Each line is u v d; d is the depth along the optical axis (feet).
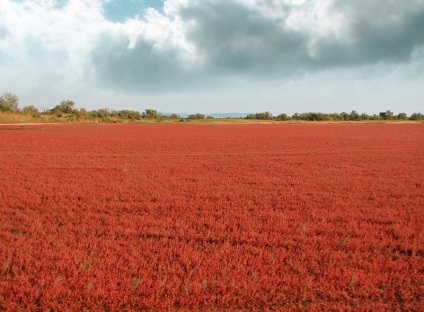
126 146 94.17
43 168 55.47
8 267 19.51
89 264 19.86
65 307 16.14
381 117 520.42
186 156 74.95
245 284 18.12
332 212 31.68
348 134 158.40
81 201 34.22
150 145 98.07
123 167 57.77
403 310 16.49
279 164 63.98
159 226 27.12
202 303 16.74
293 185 44.75
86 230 25.99
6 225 25.99
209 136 138.92
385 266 20.45
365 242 24.44
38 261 20.20
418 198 38.06
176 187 42.29
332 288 18.06
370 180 48.47
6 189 38.75
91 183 43.80
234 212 31.45
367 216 30.81
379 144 107.45
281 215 30.53
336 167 61.05
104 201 34.09
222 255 21.79
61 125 223.30
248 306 16.53
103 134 142.51
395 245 24.04
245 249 22.94
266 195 38.32
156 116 440.45
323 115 459.73
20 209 31.07
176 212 31.09
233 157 74.08
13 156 68.69
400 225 28.32
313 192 40.11
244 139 123.54
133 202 34.22
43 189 39.06
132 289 17.43
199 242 24.13
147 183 44.39
